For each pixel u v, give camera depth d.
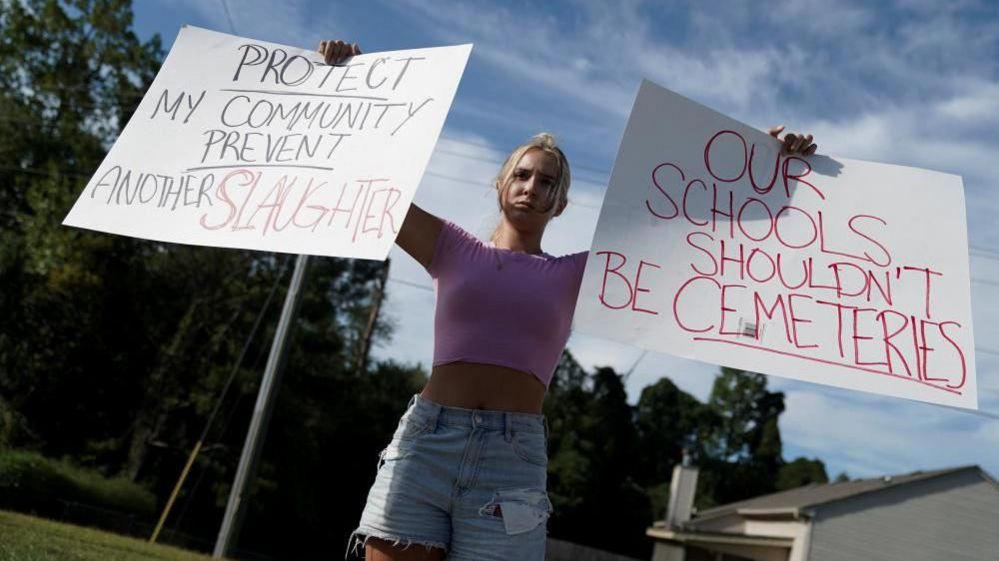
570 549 28.66
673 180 2.81
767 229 2.79
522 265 2.49
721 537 20.47
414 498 2.32
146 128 3.12
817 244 2.78
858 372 2.60
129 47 26.81
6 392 24.33
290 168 2.89
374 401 32.75
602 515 39.59
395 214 2.60
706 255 2.71
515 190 2.56
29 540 5.24
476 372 2.37
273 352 12.21
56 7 25.84
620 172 2.79
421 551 2.33
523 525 2.28
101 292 25.42
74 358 25.33
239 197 2.88
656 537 24.81
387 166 2.75
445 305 2.46
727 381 51.81
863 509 17.69
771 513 18.55
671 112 2.89
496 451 2.31
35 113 26.00
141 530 21.11
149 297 26.95
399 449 2.37
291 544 29.53
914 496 18.00
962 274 2.75
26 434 24.25
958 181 2.87
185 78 3.21
